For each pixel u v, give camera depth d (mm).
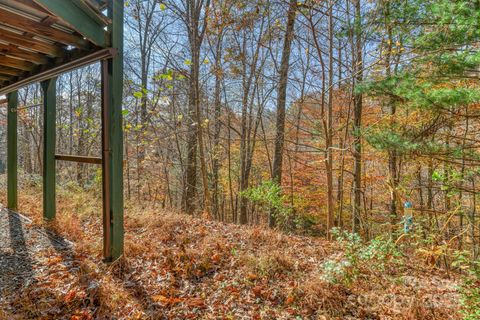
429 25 4348
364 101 7691
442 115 4570
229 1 6488
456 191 5594
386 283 3191
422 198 7621
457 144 4855
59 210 4914
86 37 2623
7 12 2309
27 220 4320
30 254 3230
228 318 2381
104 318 2268
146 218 4707
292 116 10414
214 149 10672
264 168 12875
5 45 2980
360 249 3572
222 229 4586
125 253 3307
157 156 10117
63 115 13812
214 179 10828
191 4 7273
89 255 3271
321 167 10078
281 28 7852
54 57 3369
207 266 3189
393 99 4227
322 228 11062
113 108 3020
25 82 3949
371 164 9289
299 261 3537
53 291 2541
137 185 10352
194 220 4984
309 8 6289
